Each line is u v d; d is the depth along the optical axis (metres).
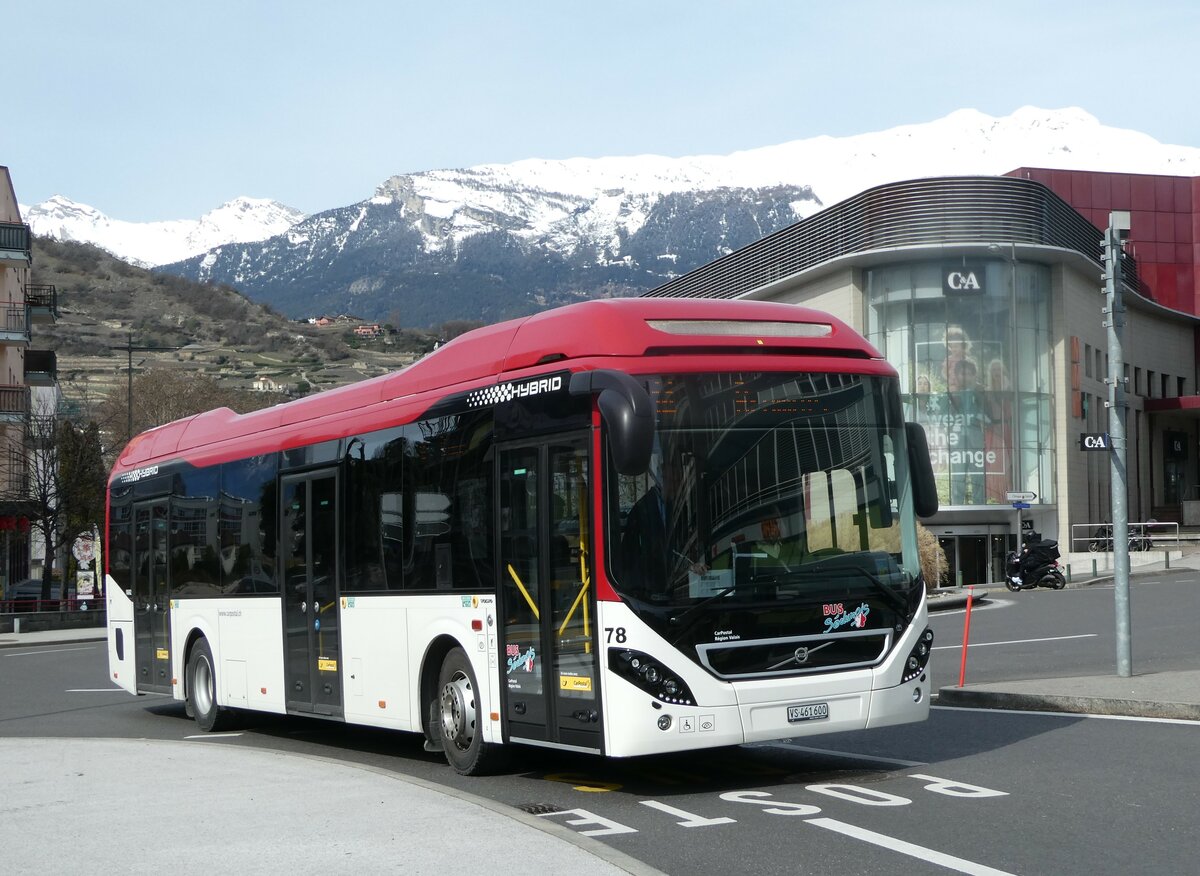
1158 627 25.88
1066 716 14.06
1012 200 57.06
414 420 12.54
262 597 15.45
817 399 10.57
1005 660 21.00
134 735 17.00
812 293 62.84
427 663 12.27
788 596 10.11
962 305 57.47
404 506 12.60
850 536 10.48
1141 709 13.80
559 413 10.46
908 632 10.56
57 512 56.81
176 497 18.19
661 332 10.34
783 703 9.98
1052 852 7.96
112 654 20.45
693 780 11.12
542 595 10.58
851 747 12.56
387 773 11.23
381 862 7.86
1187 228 78.38
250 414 16.77
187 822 9.34
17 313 59.31
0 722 19.31
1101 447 16.48
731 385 10.30
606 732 9.86
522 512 10.86
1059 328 59.00
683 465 10.02
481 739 11.45
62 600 56.91
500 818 9.05
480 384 11.59
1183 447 75.44
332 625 13.86
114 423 82.44
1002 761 11.27
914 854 8.01
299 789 10.57
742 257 69.56
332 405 14.39
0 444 57.19
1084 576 50.59
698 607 9.83
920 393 57.69
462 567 11.64
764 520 10.17
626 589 9.83
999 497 57.34
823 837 8.57
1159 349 74.00
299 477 14.70
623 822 9.35
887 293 58.53
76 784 11.34
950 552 58.44
